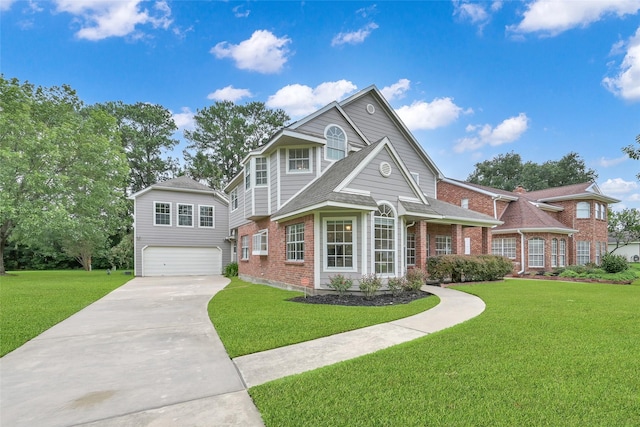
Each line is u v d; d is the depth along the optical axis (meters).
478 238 19.38
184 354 4.62
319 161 13.41
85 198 20.22
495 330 5.54
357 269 10.14
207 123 37.25
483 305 8.06
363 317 6.82
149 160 36.09
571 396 3.13
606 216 23.81
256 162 14.56
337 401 3.08
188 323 6.62
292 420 2.75
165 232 21.70
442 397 3.13
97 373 3.93
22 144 18.16
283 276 12.67
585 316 6.66
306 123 13.52
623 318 6.48
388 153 11.22
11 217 17.28
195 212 22.70
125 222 26.31
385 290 10.52
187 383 3.60
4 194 16.66
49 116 21.17
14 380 3.74
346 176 10.07
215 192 23.17
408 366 3.93
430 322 6.35
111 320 6.96
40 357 4.54
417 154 17.64
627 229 27.75
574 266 18.52
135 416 2.88
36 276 20.00
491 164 50.84
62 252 29.73
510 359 4.13
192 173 36.91
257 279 15.68
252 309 7.89
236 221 19.75
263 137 39.56
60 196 19.39
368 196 10.43
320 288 10.30
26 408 3.06
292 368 4.00
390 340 5.16
